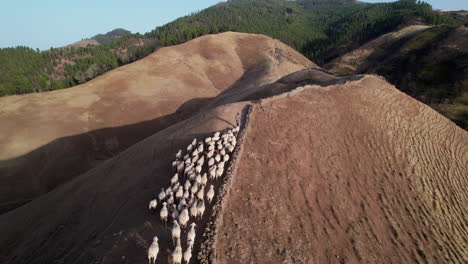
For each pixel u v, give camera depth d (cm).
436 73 10512
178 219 1719
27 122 5972
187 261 1440
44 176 5041
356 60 15838
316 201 2277
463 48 10806
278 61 10062
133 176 2602
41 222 2442
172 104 7675
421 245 2492
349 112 3956
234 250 1591
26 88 9938
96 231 1931
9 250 2216
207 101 8156
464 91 8994
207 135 2834
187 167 2228
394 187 3142
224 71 10000
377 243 2233
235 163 2259
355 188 2767
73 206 2464
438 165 3900
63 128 6050
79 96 7238
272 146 2608
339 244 1984
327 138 3206
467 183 3841
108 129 6438
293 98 3653
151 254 1416
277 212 1953
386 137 3900
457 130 4888
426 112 4838
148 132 6700
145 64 9312
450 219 3091
